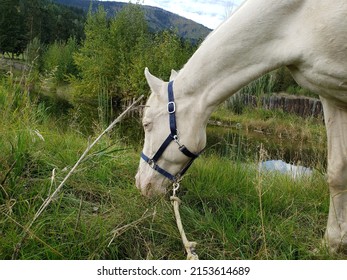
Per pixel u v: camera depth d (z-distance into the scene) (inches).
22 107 186.4
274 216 136.5
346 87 106.6
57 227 105.7
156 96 127.3
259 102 310.8
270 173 195.3
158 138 126.6
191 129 123.8
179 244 112.7
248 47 114.1
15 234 95.7
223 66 117.9
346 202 118.3
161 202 127.7
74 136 211.9
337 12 99.7
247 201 145.0
